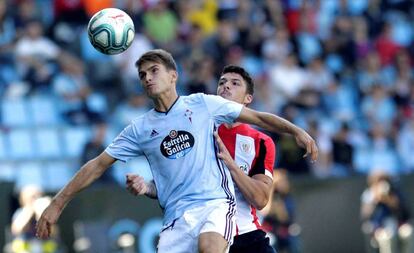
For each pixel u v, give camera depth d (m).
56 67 63.06
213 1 73.81
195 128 26.12
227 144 28.56
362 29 79.50
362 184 52.81
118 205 48.12
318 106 68.62
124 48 27.34
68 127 60.38
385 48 79.00
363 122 70.44
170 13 71.38
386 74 77.69
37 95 61.59
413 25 84.69
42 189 47.03
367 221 52.06
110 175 52.09
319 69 71.88
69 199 26.48
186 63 66.38
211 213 25.67
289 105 65.44
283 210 48.97
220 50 68.81
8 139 58.94
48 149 59.50
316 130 61.06
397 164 68.19
